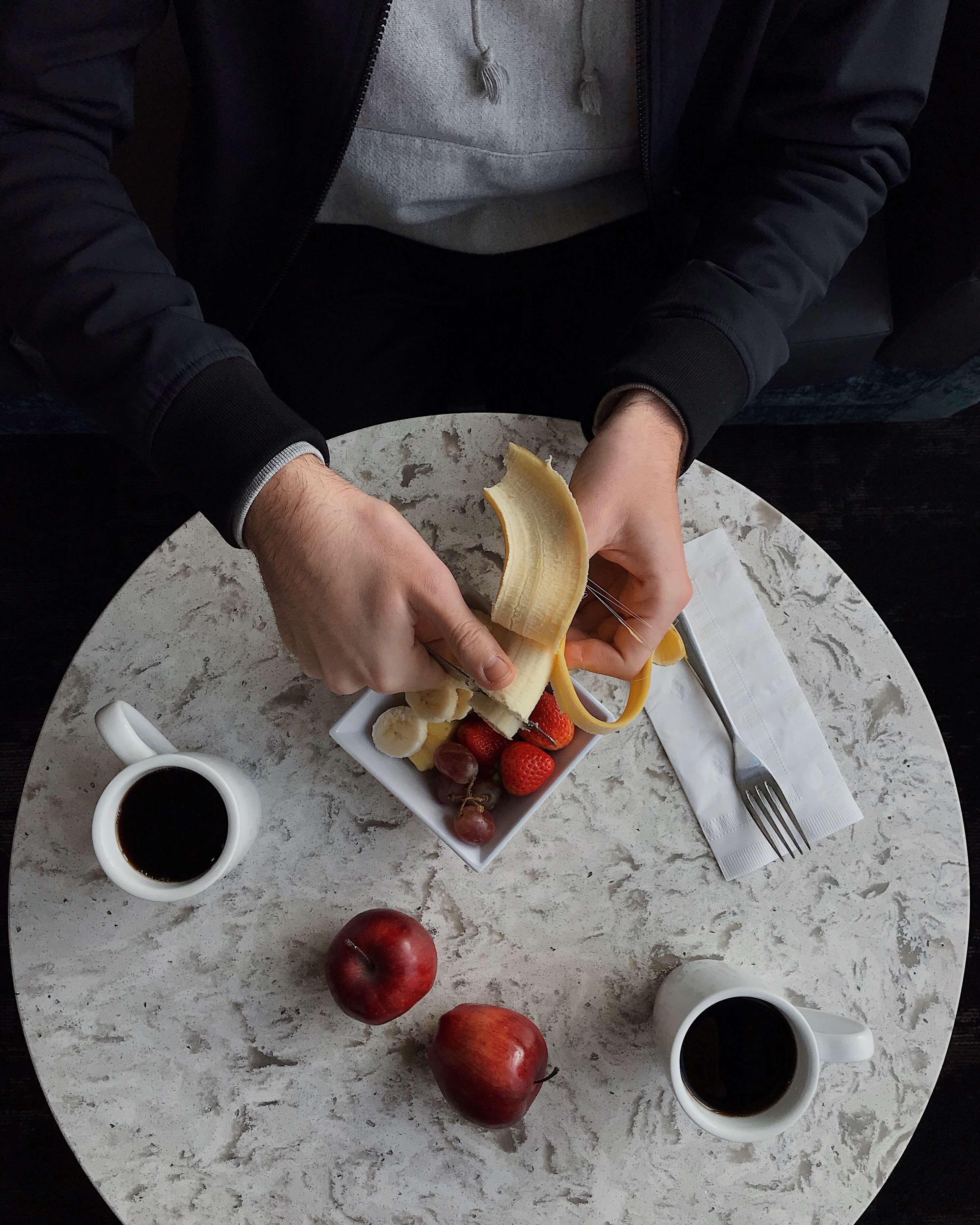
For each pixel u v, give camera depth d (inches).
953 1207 50.3
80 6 29.7
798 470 60.1
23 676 55.7
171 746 29.4
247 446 28.0
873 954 31.7
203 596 33.1
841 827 32.3
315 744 32.4
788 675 33.4
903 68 32.3
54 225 30.4
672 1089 30.4
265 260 38.8
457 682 28.3
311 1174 29.8
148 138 43.4
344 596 27.1
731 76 34.1
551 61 32.6
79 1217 48.9
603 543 28.5
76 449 58.3
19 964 30.6
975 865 54.7
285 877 31.5
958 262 38.8
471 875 31.7
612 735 32.9
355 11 30.4
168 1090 30.1
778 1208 30.0
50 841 31.3
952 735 56.7
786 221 32.9
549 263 42.5
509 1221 29.7
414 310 43.4
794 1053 28.2
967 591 58.9
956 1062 52.1
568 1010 31.0
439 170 36.1
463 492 34.0
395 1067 30.4
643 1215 29.9
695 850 32.1
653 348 30.5
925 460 60.3
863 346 44.3
